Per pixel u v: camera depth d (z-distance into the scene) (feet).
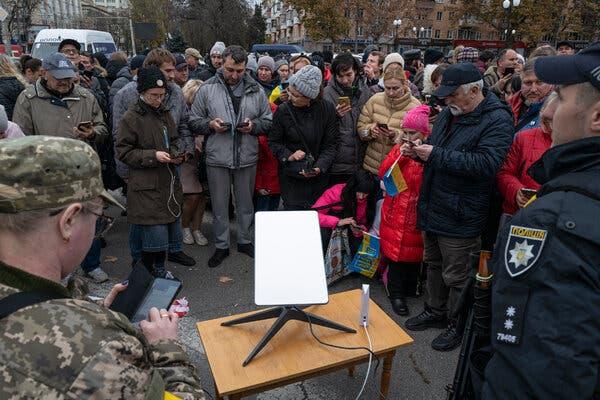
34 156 2.60
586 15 82.58
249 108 11.71
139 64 16.94
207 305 10.54
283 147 11.46
